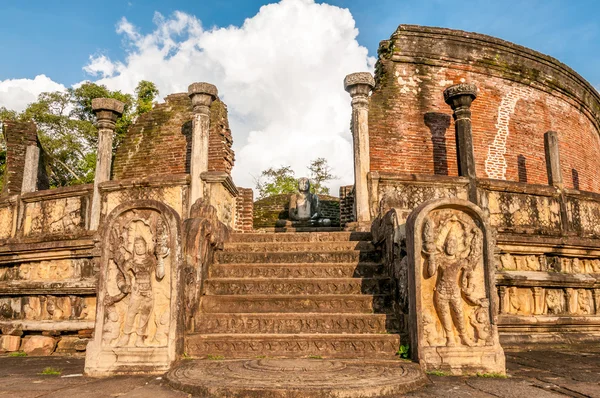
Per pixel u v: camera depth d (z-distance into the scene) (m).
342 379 4.09
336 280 6.73
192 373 4.45
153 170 13.76
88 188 10.23
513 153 14.50
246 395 3.77
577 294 9.34
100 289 5.17
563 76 16.03
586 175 16.89
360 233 8.68
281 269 7.25
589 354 7.08
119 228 5.30
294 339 5.49
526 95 15.21
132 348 5.02
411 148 13.47
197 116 10.50
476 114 14.27
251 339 5.51
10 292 9.30
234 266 7.32
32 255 9.99
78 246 9.45
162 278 5.20
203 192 9.78
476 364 5.02
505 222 9.90
